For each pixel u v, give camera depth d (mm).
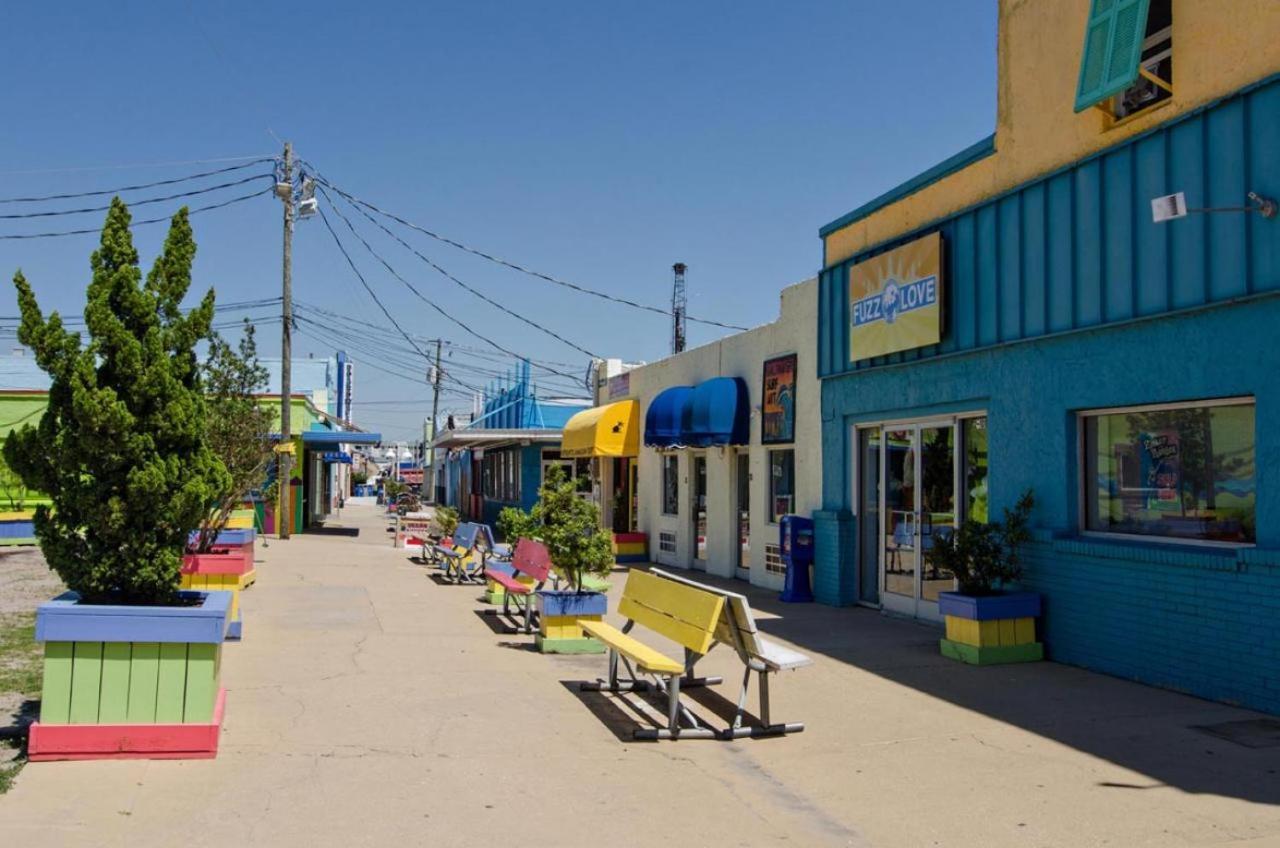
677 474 20172
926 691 8445
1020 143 10344
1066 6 9734
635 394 22500
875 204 12953
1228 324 7883
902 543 12625
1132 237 8773
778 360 15680
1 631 10500
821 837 5203
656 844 5078
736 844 5098
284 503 26781
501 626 11930
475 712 7664
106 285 6773
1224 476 8188
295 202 26359
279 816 5320
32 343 6652
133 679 6203
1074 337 9508
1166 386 8453
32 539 23016
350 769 6160
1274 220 7449
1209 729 7117
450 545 18750
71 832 4988
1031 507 9961
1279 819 5402
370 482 100812
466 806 5570
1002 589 10242
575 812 5516
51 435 6691
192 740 6223
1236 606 7711
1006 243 10461
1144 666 8570
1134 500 9094
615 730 7230
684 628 7484
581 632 10305
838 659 9844
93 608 6117
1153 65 8812
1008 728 7277
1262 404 7582
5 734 6578
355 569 18484
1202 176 8086
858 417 13508
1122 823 5367
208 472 7113
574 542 10398
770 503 16250
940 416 11859
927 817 5492
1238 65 7852
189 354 7156
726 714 7711
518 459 32344
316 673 8914
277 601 13609
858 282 13180
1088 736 7027
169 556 6871
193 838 4977
